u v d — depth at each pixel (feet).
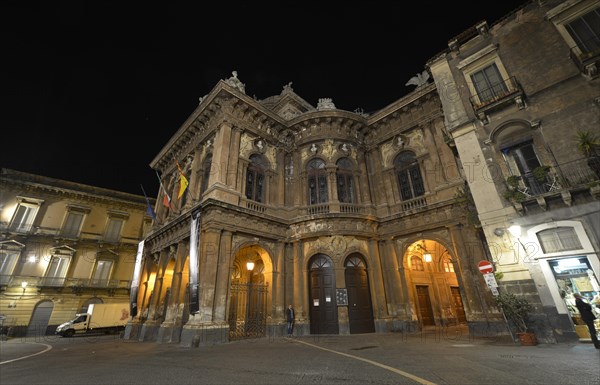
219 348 39.29
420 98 62.95
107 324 95.81
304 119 69.05
